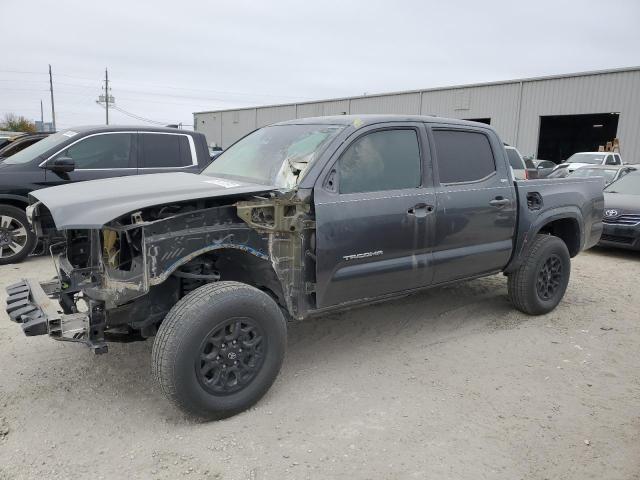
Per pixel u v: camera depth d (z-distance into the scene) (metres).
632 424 3.43
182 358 3.07
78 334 3.23
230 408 3.32
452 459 3.02
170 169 7.95
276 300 3.86
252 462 2.95
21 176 6.95
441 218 4.29
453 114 30.64
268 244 3.52
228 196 3.37
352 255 3.79
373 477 2.85
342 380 3.95
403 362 4.29
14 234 7.07
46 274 6.50
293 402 3.61
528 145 27.58
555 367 4.26
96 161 7.47
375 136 4.04
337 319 5.23
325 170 3.69
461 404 3.63
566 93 25.78
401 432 3.28
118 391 3.70
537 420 3.45
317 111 38.50
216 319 3.17
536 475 2.90
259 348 3.45
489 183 4.73
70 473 2.82
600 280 7.17
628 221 8.86
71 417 3.36
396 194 4.03
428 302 5.83
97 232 3.35
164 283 3.52
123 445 3.08
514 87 27.75
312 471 2.89
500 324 5.20
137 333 3.63
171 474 2.84
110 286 3.26
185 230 3.20
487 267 4.84
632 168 13.96
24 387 3.72
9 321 4.95
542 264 5.25
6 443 3.07
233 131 47.72
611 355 4.53
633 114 23.67
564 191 5.45
